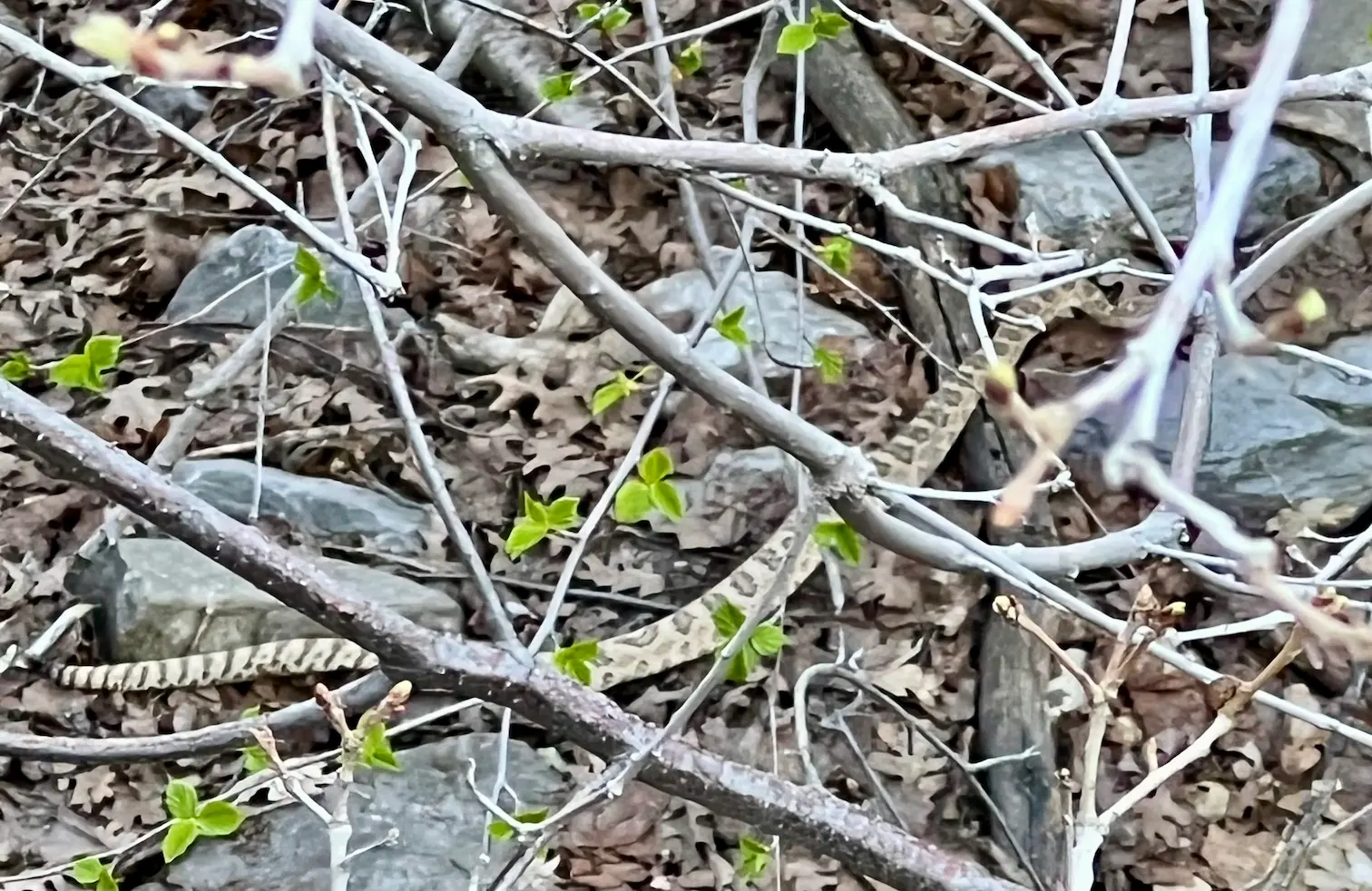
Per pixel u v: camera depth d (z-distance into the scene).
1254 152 1.04
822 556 3.80
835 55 4.50
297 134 4.88
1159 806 3.55
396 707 1.89
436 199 4.66
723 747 3.76
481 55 4.75
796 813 2.32
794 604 4.00
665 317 4.32
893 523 2.21
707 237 4.25
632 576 4.05
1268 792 3.55
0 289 3.48
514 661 2.26
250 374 4.32
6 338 4.42
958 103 4.55
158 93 5.00
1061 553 2.38
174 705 3.68
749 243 3.92
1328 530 3.91
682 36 3.63
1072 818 1.83
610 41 4.76
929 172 4.30
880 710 3.81
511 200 1.89
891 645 3.92
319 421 4.26
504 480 4.20
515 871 2.36
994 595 3.88
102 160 4.96
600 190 4.70
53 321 4.49
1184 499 0.99
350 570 3.84
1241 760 3.60
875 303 3.79
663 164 1.95
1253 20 4.50
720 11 4.94
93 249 4.67
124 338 4.36
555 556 4.08
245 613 3.69
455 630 3.81
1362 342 4.05
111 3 5.16
